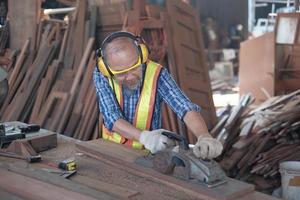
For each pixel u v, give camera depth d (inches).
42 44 205.5
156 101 87.5
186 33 207.0
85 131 179.6
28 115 193.3
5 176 77.5
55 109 189.8
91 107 181.2
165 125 179.8
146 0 203.8
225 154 171.5
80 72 188.4
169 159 72.2
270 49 243.4
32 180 75.0
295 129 163.8
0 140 91.8
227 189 67.4
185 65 198.1
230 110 232.5
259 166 153.8
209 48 446.0
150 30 190.2
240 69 292.8
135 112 88.0
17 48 213.8
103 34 201.2
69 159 83.4
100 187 71.5
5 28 215.0
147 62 87.1
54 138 95.6
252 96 257.1
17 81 199.8
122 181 74.3
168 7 196.5
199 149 70.0
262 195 68.6
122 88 86.7
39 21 211.8
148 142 76.0
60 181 73.5
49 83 194.5
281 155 154.4
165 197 67.4
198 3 456.8
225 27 467.2
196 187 68.1
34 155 87.0
